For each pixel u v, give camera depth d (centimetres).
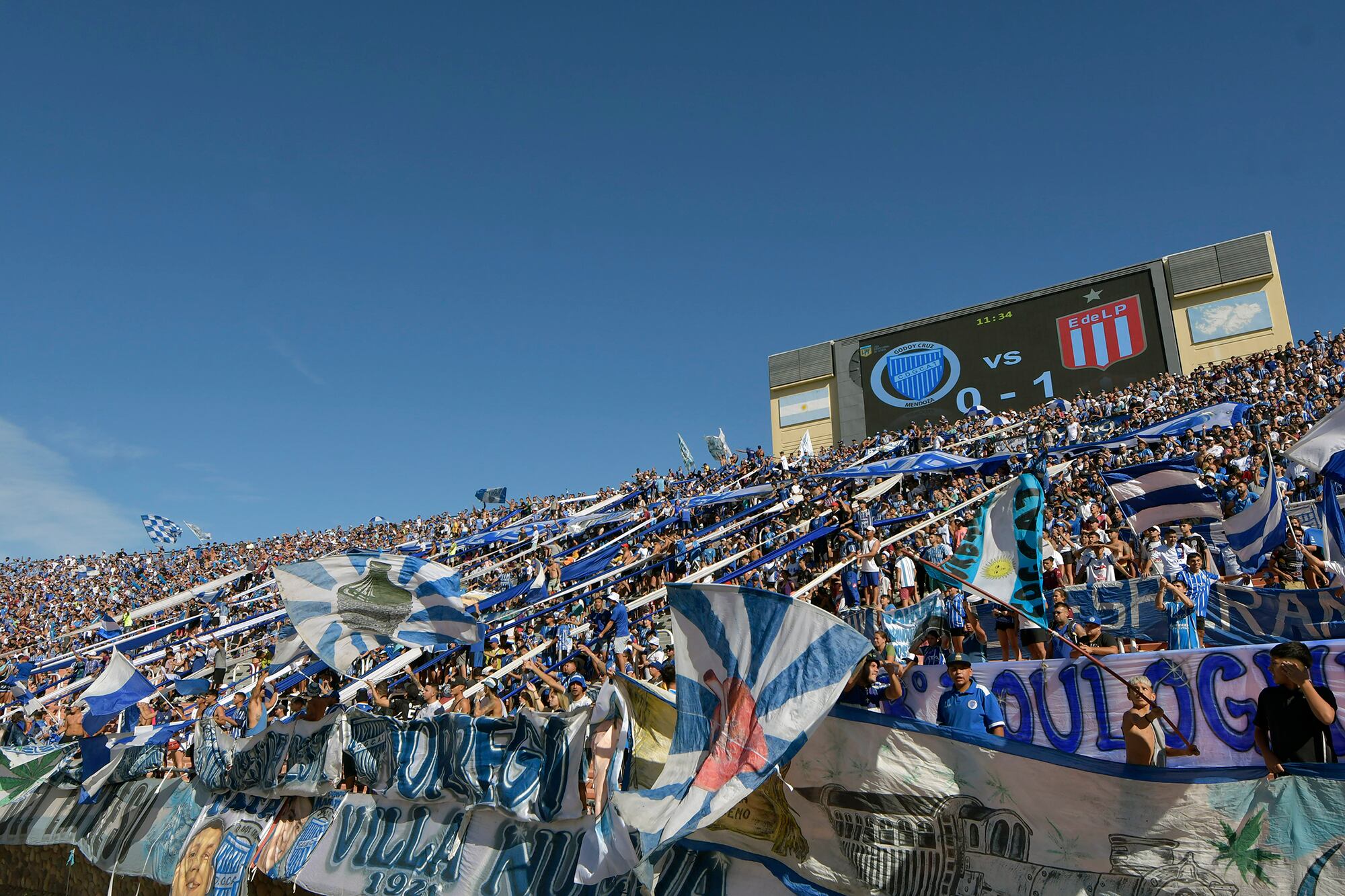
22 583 5409
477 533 4259
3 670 2761
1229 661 661
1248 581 1303
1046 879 578
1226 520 1402
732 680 720
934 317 4606
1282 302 3756
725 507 3409
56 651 3572
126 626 3462
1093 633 1079
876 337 4772
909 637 1359
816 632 682
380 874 902
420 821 913
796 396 5047
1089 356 4150
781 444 5034
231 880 1024
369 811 962
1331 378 2630
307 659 2027
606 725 805
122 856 1173
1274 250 3819
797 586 2045
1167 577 1180
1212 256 3953
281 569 1150
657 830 680
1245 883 506
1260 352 3703
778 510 2908
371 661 1966
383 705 1291
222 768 1125
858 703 761
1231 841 518
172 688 2092
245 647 2445
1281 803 506
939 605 1339
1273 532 1241
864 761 677
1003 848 602
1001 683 787
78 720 1303
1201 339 3897
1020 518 925
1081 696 733
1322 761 528
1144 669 702
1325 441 1024
